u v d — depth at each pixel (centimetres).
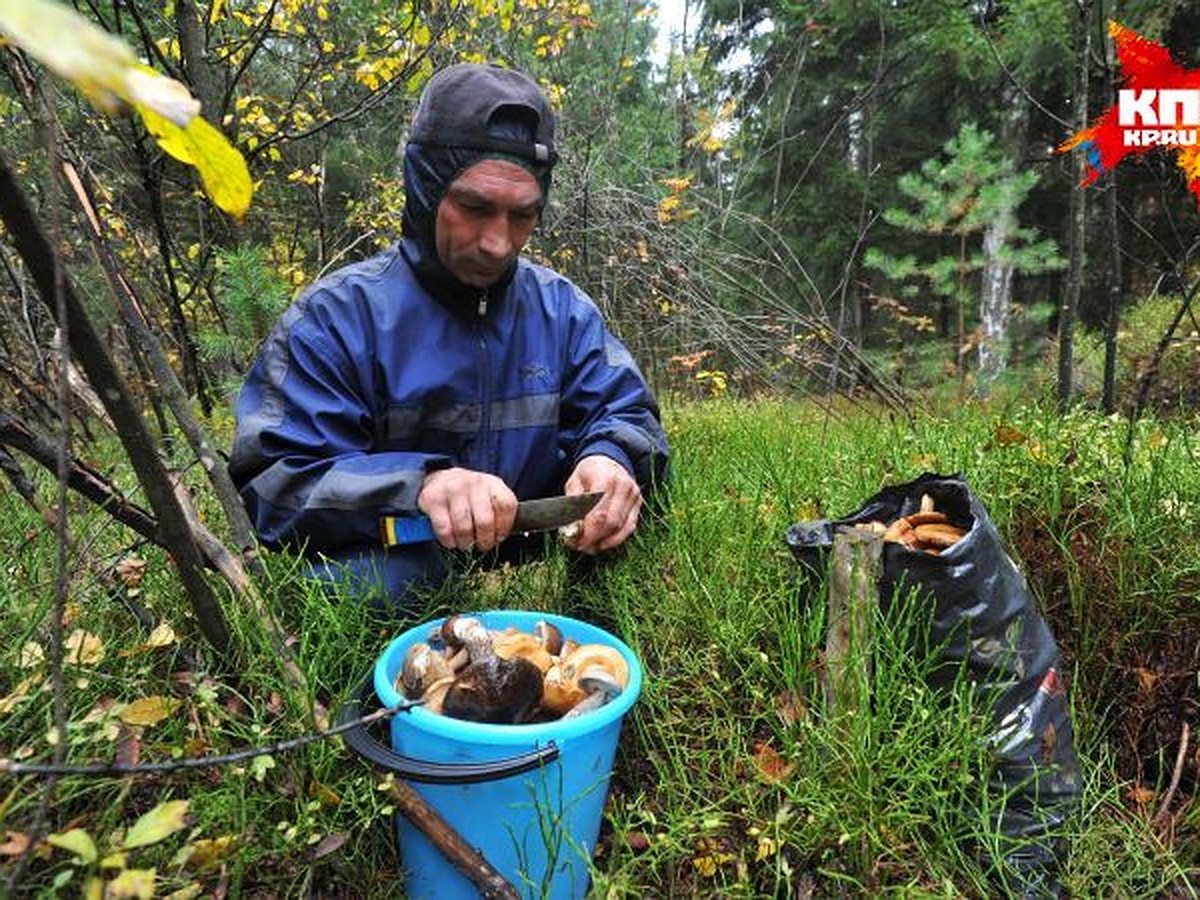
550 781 111
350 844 121
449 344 170
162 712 108
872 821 115
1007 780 124
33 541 156
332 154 575
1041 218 753
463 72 156
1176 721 145
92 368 88
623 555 175
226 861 97
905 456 214
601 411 185
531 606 175
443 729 107
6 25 31
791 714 134
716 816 118
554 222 407
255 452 153
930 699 126
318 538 149
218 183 54
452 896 115
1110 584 157
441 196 157
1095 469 183
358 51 359
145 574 153
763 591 164
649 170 485
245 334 247
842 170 796
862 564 125
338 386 161
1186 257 287
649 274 397
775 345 369
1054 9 550
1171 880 123
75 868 94
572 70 634
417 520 144
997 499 174
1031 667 128
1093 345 520
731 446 276
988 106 735
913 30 720
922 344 730
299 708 120
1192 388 393
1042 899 117
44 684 112
